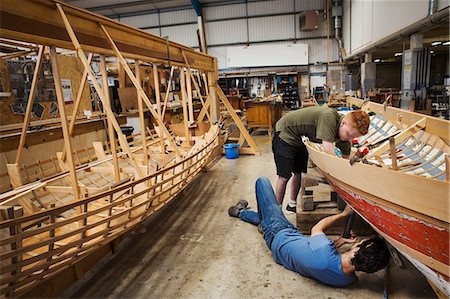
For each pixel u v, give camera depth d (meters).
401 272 1.99
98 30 2.20
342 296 1.80
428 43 7.22
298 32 12.41
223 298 1.84
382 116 3.46
